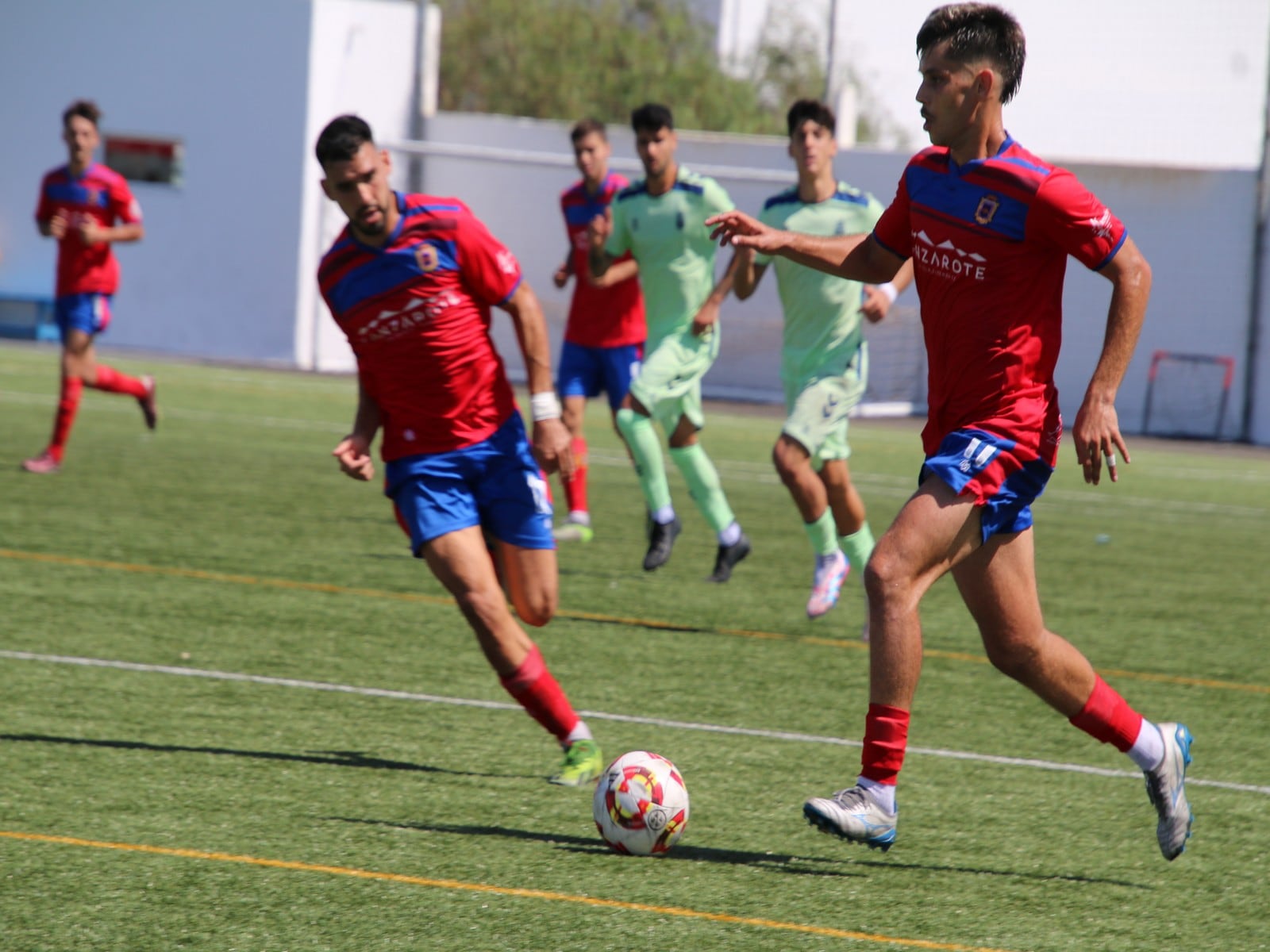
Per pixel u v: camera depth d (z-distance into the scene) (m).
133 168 80.62
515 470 14.10
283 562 25.73
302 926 10.34
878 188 72.19
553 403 14.20
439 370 13.65
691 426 25.45
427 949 10.00
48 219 34.19
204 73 78.75
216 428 47.16
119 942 9.96
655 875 11.70
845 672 19.77
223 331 79.31
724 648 20.92
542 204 78.31
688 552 29.73
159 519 29.61
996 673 20.14
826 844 12.75
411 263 13.41
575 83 134.75
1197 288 69.31
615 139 79.12
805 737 16.38
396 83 80.44
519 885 11.31
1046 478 11.94
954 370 11.89
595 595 24.50
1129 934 10.90
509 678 13.96
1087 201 11.30
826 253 13.07
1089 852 12.86
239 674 18.00
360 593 23.48
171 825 12.45
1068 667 12.14
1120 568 30.41
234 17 78.00
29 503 30.48
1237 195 68.56
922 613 24.61
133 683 17.27
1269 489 48.44
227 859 11.67
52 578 23.20
